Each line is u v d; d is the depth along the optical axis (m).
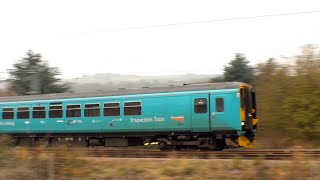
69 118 22.47
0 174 12.20
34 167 12.28
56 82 54.91
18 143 24.47
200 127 19.39
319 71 22.84
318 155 14.19
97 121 21.67
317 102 22.14
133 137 21.42
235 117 18.81
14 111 24.28
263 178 10.51
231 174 11.18
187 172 11.88
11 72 55.25
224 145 20.00
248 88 19.62
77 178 11.91
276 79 24.53
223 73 48.72
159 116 20.17
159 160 14.38
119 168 12.84
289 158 14.64
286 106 23.06
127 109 20.98
